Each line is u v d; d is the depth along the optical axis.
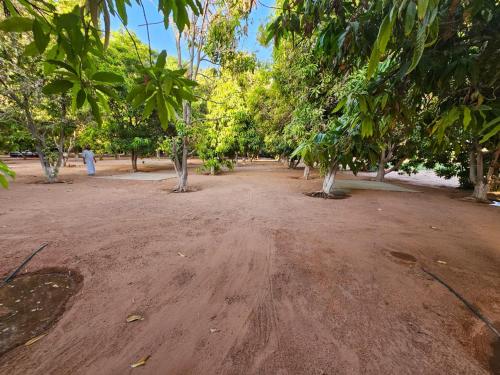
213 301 2.31
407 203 7.15
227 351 1.73
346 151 2.73
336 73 2.31
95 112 0.94
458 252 3.59
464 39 1.56
